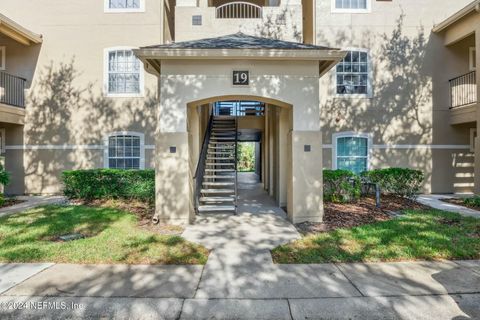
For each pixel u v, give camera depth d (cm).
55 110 1226
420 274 423
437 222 687
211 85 705
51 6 1225
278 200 956
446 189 1229
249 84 704
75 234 611
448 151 1234
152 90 1226
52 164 1228
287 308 340
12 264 455
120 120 1226
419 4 1230
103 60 1223
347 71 1227
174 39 1370
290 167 740
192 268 447
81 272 429
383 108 1226
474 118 1105
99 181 1011
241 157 3038
